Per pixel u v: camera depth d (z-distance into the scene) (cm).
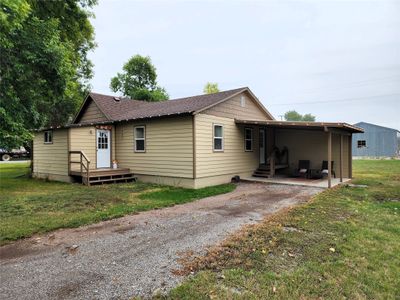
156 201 719
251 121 1133
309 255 356
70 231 468
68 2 1165
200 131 1005
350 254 360
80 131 1158
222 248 379
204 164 1023
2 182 1148
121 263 335
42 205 669
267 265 325
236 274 301
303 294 263
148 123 1130
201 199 764
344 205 664
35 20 796
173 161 1042
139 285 280
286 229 467
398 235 444
